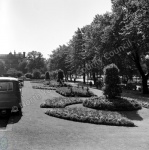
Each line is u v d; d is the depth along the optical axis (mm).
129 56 33781
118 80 17828
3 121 11023
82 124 10750
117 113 13750
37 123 10461
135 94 30297
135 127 10570
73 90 25359
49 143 7391
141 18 24578
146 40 26891
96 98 18078
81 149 6863
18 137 7988
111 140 7938
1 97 11797
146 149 6941
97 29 36688
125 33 28234
